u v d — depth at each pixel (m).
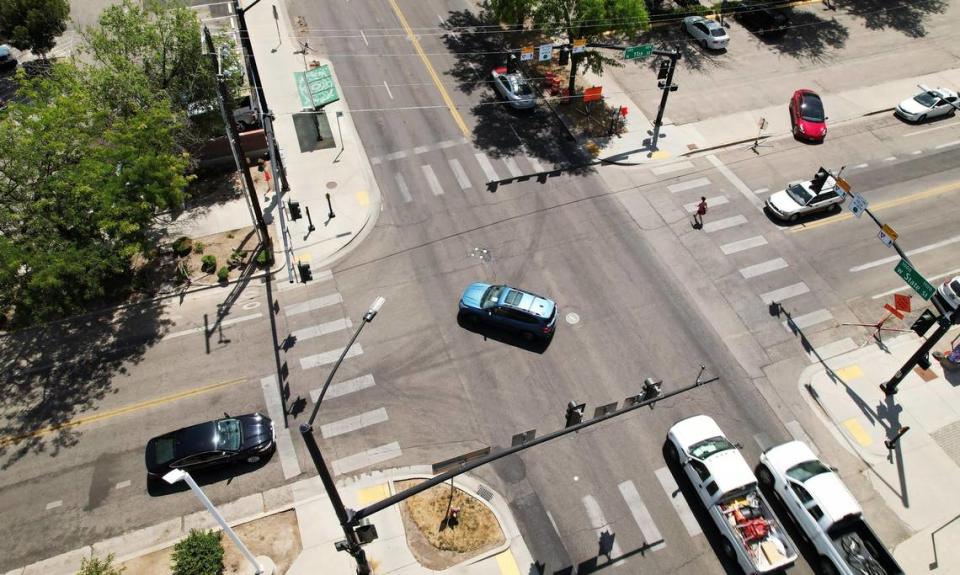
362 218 30.62
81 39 41.66
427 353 25.09
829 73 40.97
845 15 46.28
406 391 23.86
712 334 26.14
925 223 31.00
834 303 27.48
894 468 22.22
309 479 21.44
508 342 25.58
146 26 30.59
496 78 37.81
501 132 35.66
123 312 26.47
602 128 36.19
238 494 21.02
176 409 23.16
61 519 20.38
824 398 24.16
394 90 38.25
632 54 30.84
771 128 36.66
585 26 33.59
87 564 18.47
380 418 23.05
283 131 35.22
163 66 30.81
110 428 22.62
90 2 44.91
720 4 46.97
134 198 24.89
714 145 35.34
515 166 33.59
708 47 42.34
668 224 30.75
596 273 28.30
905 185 33.06
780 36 43.94
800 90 37.62
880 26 45.28
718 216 31.22
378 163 33.56
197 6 44.81
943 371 25.09
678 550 20.05
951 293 26.61
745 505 19.78
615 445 22.50
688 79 40.06
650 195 32.25
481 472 21.64
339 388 23.84
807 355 25.55
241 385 23.92
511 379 24.34
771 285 28.11
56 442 22.22
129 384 23.95
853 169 34.00
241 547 17.97
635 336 25.94
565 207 31.41
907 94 39.28
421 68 40.06
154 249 28.83
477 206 31.31
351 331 25.78
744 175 33.59
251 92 36.09
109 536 20.03
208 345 25.27
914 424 23.45
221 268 28.14
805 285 28.17
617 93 38.78
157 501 20.84
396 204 31.34
